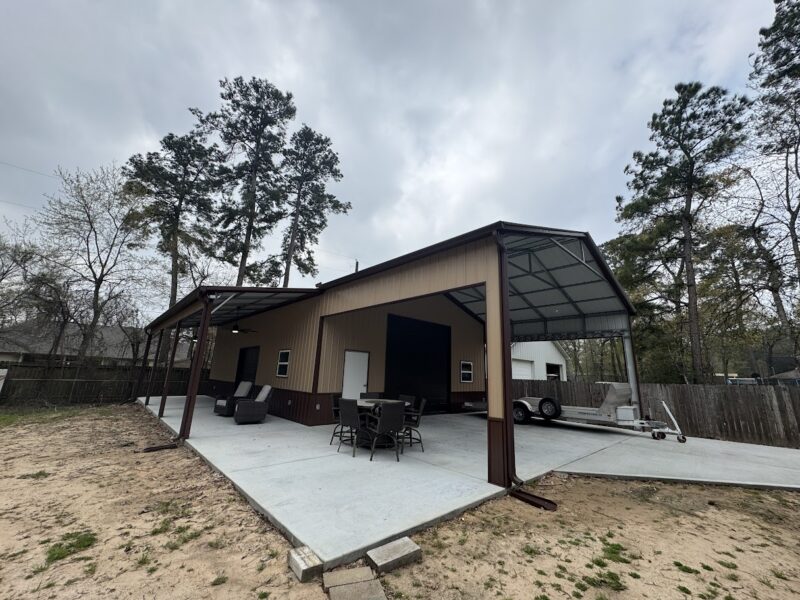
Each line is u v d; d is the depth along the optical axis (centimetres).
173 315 905
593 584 235
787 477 480
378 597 211
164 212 1532
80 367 1236
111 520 312
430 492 377
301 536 271
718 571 256
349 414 555
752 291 1065
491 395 443
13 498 356
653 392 901
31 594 208
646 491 435
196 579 228
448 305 1180
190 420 624
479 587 229
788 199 1056
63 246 1448
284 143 1692
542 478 466
